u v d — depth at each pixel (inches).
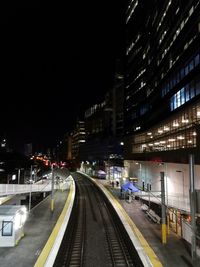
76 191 2987.2
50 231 1067.3
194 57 1739.7
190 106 1781.5
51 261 738.2
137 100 3417.8
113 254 901.2
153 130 2758.4
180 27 2012.8
